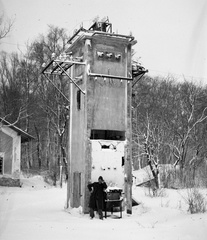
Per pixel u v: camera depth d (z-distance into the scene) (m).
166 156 24.25
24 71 25.91
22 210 11.97
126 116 12.35
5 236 6.15
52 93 27.66
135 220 9.93
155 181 19.77
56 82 27.58
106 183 11.68
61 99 27.16
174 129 24.23
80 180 12.13
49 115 27.89
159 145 21.80
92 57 12.16
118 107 12.33
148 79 25.86
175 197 15.28
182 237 6.66
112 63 12.41
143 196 15.98
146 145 20.88
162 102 24.56
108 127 12.09
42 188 22.36
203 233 6.66
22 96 24.09
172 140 24.12
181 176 20.48
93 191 10.55
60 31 27.69
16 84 22.16
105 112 12.13
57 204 14.28
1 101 19.27
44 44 27.38
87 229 8.14
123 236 7.18
